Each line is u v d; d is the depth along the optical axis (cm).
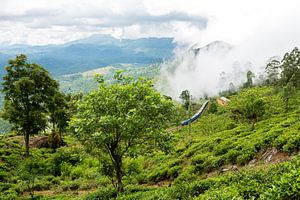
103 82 2766
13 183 4275
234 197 1387
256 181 1638
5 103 5953
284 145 3266
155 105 2539
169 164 4438
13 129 5962
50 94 6212
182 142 6600
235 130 5900
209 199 1508
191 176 3656
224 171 3509
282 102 8419
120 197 2584
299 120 4622
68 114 6712
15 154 5706
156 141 2725
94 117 2570
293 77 10325
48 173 5012
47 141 7000
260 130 4747
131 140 2775
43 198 3541
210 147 4581
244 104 5862
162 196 2189
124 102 2614
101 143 2592
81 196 3209
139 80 2755
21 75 5912
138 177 4228
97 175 4600
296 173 1363
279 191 1291
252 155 3531
